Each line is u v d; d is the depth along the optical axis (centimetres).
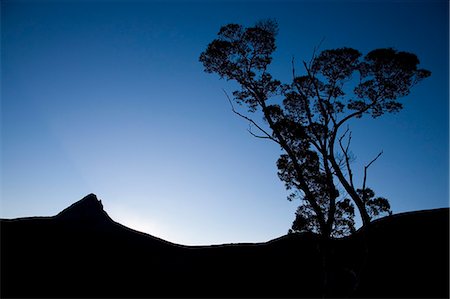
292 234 1816
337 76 1986
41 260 2141
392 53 1775
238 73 2166
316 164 1839
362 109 1923
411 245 2038
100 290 2100
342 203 1720
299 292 2088
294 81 2067
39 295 1994
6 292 1955
